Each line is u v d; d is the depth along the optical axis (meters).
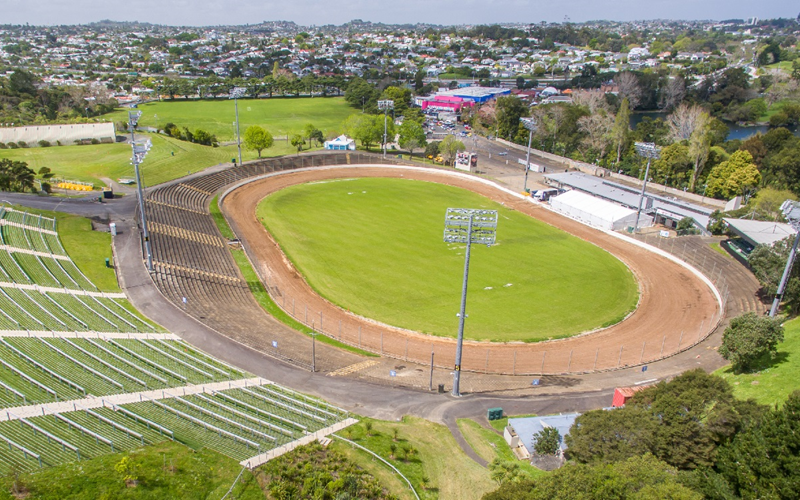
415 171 150.00
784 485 30.56
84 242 79.31
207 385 49.97
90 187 104.75
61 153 129.62
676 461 35.94
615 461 35.25
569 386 56.66
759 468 31.92
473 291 79.25
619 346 65.88
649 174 146.00
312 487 34.91
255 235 99.06
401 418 49.06
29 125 146.00
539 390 55.72
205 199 114.81
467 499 37.19
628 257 95.38
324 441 42.06
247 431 42.31
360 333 66.31
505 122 199.00
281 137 188.50
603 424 38.22
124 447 37.12
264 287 78.69
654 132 176.00
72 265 71.81
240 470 36.19
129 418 41.62
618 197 122.06
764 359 55.25
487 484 39.00
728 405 37.56
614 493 29.09
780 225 95.50
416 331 67.81
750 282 84.19
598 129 165.38
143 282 71.19
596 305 76.69
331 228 103.56
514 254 94.25
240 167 137.25
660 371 60.12
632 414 38.66
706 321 72.81
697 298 79.94
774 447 32.38
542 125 186.25
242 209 112.88
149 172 121.06
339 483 35.22
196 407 45.22
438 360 61.34
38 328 54.06
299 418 46.09
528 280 83.81
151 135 153.38
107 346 54.00
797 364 52.69
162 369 51.47
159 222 92.69
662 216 112.69
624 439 37.19
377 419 48.34
